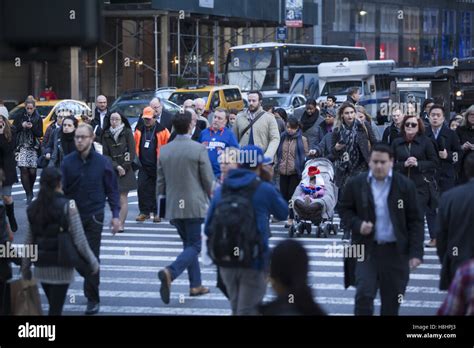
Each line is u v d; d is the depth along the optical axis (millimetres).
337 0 183875
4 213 22688
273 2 146625
